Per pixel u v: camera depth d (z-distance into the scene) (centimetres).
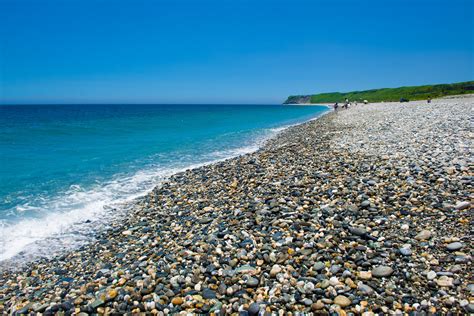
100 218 1101
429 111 3112
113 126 4631
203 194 1231
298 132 3194
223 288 557
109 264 746
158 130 4112
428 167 1092
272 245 685
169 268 653
